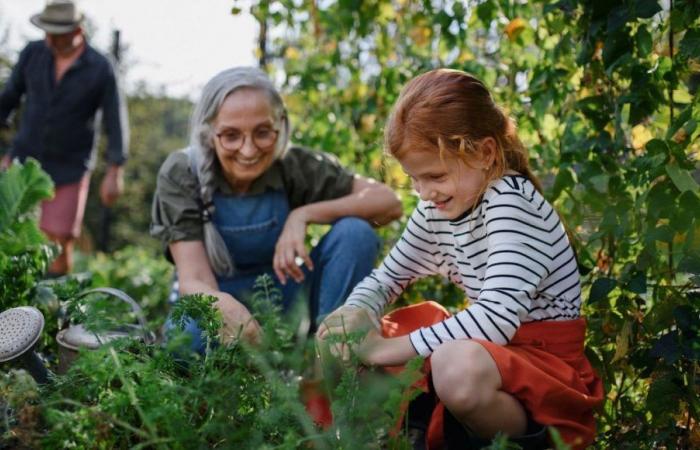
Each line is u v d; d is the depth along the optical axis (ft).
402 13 11.02
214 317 5.50
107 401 4.66
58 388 5.31
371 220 8.66
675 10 6.44
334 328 5.99
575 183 7.61
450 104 5.76
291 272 7.93
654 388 6.12
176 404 4.64
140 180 84.99
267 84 7.86
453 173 5.88
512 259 5.66
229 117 7.65
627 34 6.81
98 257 29.48
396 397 4.72
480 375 5.27
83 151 15.48
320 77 12.19
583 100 7.34
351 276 7.97
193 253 7.99
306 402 5.82
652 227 6.26
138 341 5.42
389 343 5.83
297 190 8.65
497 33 9.73
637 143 7.23
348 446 4.49
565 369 5.71
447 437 5.68
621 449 6.23
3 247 8.09
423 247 6.70
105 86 15.40
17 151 15.35
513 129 6.21
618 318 6.79
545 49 8.35
